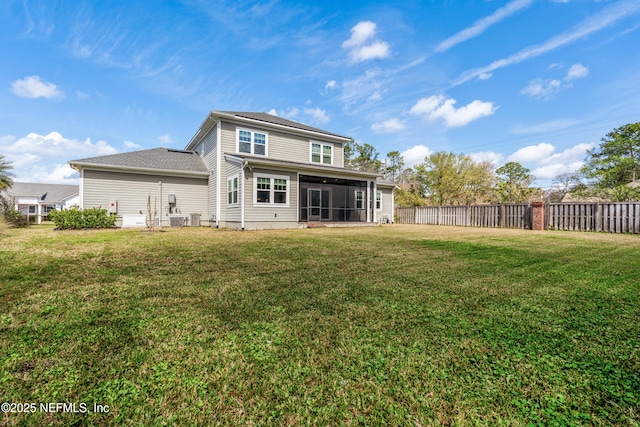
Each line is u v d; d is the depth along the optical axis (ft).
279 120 52.95
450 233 33.50
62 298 9.11
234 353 5.88
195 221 46.26
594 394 4.66
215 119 44.11
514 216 44.98
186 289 10.19
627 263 15.34
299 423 4.10
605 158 81.35
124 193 41.88
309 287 10.50
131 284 10.77
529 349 6.09
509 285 10.91
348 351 5.98
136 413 4.24
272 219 39.45
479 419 4.17
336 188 57.62
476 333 6.83
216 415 4.23
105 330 6.85
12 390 4.66
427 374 5.21
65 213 35.35
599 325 7.30
